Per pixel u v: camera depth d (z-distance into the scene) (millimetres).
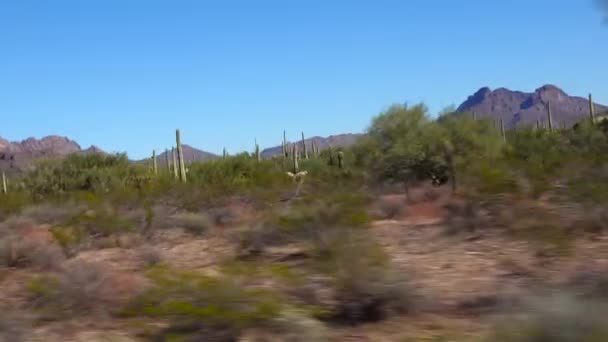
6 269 16156
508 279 11023
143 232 21688
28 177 48000
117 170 49750
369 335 8570
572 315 6723
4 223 26141
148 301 9938
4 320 9539
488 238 15117
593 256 12031
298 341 8250
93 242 20312
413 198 24375
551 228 14031
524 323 7172
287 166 50156
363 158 28719
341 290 9477
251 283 10680
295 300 9562
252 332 8531
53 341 9242
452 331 8406
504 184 17297
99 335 9344
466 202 17234
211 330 8672
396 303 9367
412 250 14828
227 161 46844
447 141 26156
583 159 20891
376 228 18562
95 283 11281
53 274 14461
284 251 15383
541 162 23625
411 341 8133
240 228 20812
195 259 16531
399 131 27828
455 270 12273
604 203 15352
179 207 29547
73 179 46969
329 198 20672
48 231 22328
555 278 10461
